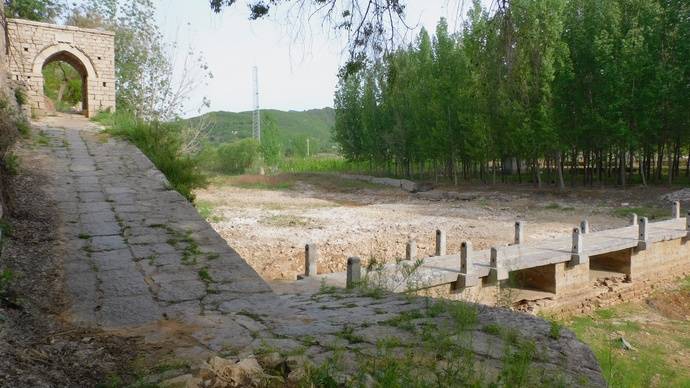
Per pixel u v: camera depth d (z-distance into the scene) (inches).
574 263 512.7
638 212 844.6
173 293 209.0
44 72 1421.0
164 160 557.3
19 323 167.9
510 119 1051.3
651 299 568.7
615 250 561.0
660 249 618.2
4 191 314.0
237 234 703.1
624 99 944.9
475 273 433.1
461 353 136.8
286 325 173.0
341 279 404.5
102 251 263.0
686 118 944.9
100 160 535.2
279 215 890.1
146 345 156.3
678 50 940.6
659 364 382.6
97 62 998.4
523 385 118.1
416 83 1332.4
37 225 298.8
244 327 171.9
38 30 933.8
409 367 127.0
